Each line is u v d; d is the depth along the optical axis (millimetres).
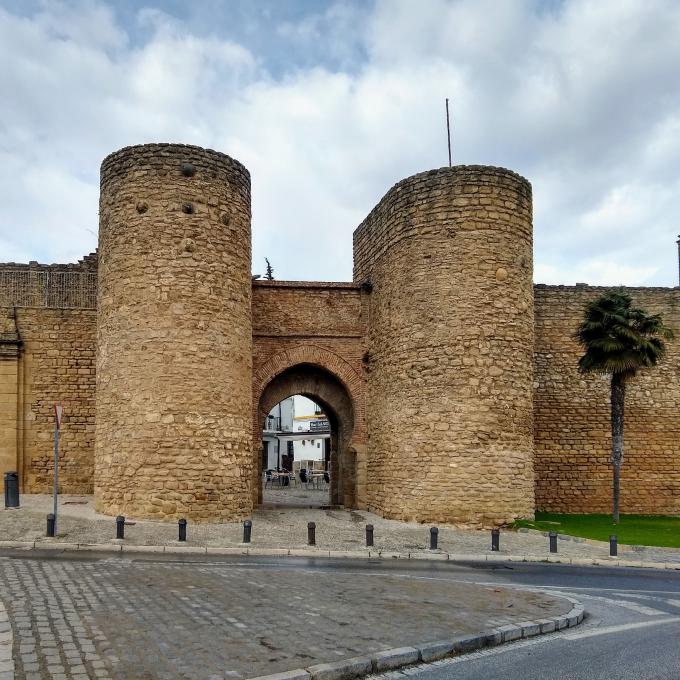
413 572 12961
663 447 27109
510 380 20250
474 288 20344
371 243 24797
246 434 19891
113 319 19094
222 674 6207
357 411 24422
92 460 24406
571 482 26625
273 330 24438
